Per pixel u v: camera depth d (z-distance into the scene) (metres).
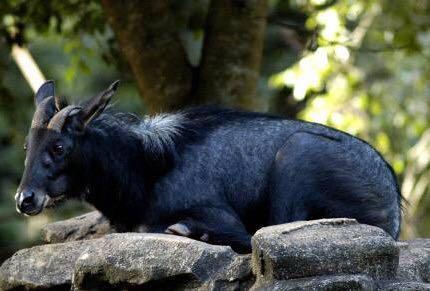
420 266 10.95
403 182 28.67
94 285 10.66
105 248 10.70
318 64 21.55
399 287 9.80
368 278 9.65
